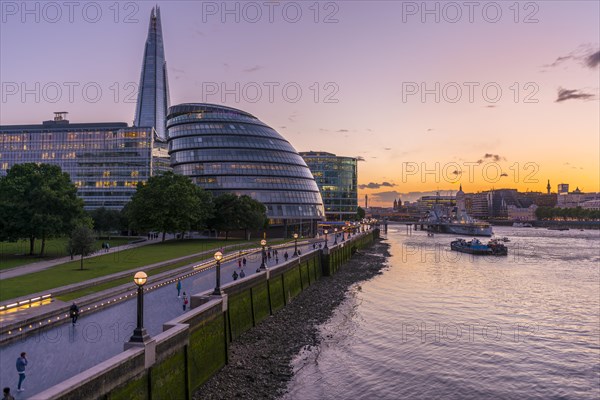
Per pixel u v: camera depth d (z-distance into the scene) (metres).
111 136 185.88
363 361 36.53
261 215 121.06
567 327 48.88
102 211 130.88
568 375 35.53
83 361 23.28
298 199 151.12
